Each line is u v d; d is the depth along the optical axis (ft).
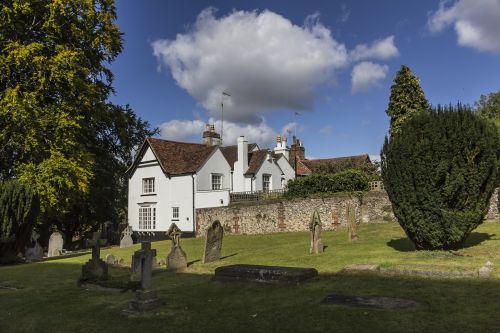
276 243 70.64
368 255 43.68
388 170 41.83
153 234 127.95
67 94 84.69
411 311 23.30
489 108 157.89
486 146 37.60
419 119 40.32
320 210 87.25
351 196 84.07
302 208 89.76
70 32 86.48
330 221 85.76
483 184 38.86
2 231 65.31
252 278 35.01
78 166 80.74
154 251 29.89
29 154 80.69
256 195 107.86
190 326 24.43
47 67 78.18
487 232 56.13
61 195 83.41
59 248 91.71
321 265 40.42
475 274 30.12
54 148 80.53
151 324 25.43
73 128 82.12
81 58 84.17
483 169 37.96
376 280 31.53
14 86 81.30
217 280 37.09
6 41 78.64
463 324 20.72
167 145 133.18
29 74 81.92
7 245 68.13
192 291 33.71
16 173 79.61
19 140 77.92
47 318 28.84
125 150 132.57
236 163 130.82
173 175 123.85
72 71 80.18
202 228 110.01
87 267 41.09
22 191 67.46
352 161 153.17
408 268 33.42
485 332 19.53
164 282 38.88
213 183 124.57
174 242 46.98
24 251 77.61
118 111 107.55
